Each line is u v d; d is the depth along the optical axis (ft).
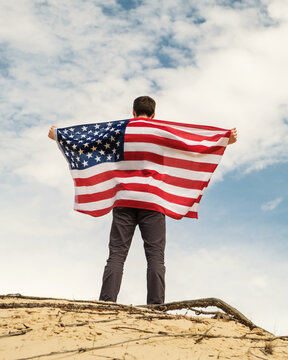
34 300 14.51
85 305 13.89
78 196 19.67
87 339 11.11
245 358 11.02
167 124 20.15
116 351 10.52
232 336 12.75
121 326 12.32
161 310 15.21
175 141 19.74
